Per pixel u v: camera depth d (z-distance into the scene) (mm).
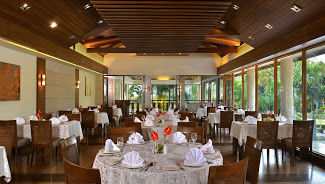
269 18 5789
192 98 14008
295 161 5254
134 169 2238
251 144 2760
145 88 13984
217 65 13719
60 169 4566
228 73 12508
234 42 10047
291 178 4195
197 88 14023
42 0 5078
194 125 5207
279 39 6531
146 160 2504
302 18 5141
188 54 13266
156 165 2348
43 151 5969
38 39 6266
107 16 5273
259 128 4961
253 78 9539
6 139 3607
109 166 2320
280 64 7293
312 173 4461
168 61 13758
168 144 3240
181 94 14000
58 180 3996
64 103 9414
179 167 2275
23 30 5535
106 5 4676
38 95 7535
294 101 6504
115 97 14477
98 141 7258
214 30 7637
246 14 6215
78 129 6082
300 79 6199
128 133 3824
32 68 7238
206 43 11516
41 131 4824
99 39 10422
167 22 5688
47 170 4508
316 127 5453
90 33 7656
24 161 5105
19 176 4180
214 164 2457
